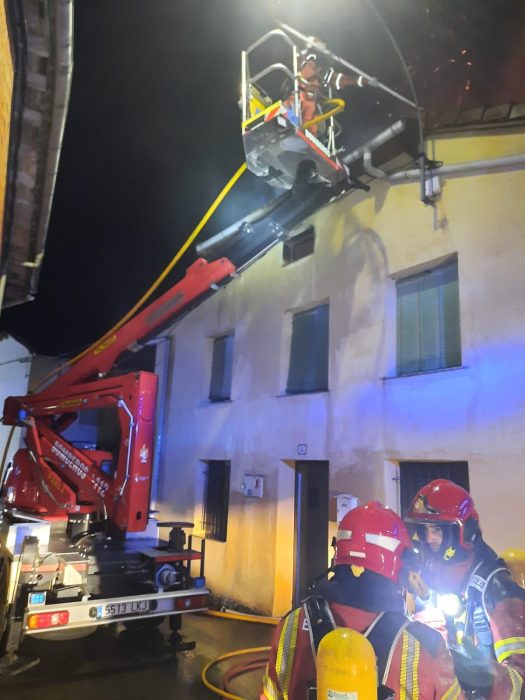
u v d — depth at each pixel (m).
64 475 7.32
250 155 5.65
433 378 5.66
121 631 6.48
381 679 1.47
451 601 2.32
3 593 5.16
